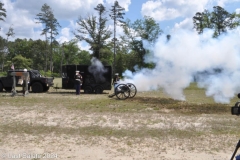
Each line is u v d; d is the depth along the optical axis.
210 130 8.15
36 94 18.80
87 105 13.20
